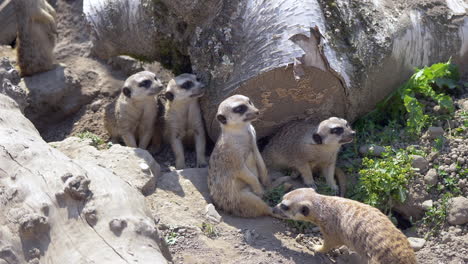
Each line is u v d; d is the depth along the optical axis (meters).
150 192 1.99
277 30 1.98
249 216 1.96
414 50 2.15
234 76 2.04
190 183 2.03
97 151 2.05
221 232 1.88
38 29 2.43
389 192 1.96
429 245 1.89
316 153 2.03
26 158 1.64
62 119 2.43
